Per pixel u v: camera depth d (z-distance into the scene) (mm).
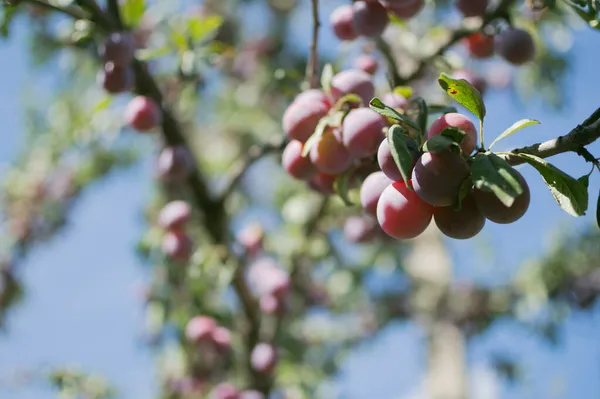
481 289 5922
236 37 5957
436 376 5961
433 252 6398
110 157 5488
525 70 4215
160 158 3432
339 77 2123
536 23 3219
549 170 1491
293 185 5586
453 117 1603
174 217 3521
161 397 4730
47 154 5516
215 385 4547
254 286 3963
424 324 6109
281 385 4160
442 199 1485
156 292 4426
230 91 5945
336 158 1973
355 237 3590
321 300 5164
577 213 1483
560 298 5230
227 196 3510
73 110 5191
